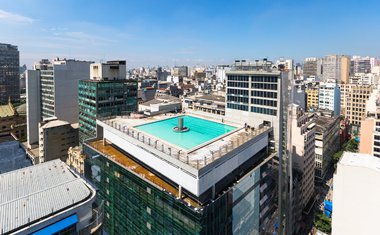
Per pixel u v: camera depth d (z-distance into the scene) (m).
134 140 72.44
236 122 93.38
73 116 188.00
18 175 56.34
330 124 156.00
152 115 103.19
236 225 65.25
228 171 63.53
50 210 45.81
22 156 114.62
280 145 86.75
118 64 156.25
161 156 62.69
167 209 60.59
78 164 123.00
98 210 53.16
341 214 53.16
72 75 185.62
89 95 143.62
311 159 124.06
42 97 189.88
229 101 102.56
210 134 77.94
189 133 78.44
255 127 88.25
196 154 61.88
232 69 103.94
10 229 40.75
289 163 93.44
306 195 118.44
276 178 85.75
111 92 145.12
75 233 47.50
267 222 81.81
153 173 69.25
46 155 149.00
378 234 49.28
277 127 88.94
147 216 67.12
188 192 59.00
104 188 84.06
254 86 94.06
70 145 157.88
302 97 153.50
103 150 85.62
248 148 72.00
